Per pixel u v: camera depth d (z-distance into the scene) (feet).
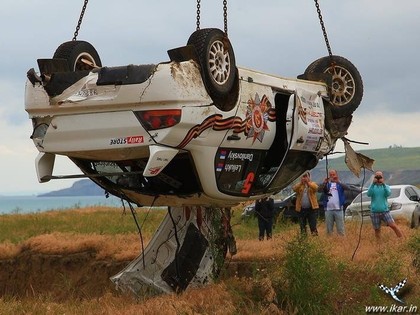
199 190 40.81
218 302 41.01
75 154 39.63
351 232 72.28
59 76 38.68
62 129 38.93
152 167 37.14
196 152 38.73
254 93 41.37
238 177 41.68
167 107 37.01
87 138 38.52
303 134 44.37
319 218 92.48
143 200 42.80
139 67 37.27
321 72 47.88
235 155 40.88
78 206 139.33
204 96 38.01
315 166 47.34
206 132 38.45
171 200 42.34
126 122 37.65
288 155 44.11
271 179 44.04
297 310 41.60
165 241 45.42
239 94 40.16
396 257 49.01
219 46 38.99
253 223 90.94
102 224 89.45
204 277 44.96
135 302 42.65
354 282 44.98
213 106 38.47
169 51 38.32
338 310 42.47
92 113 38.32
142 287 45.03
